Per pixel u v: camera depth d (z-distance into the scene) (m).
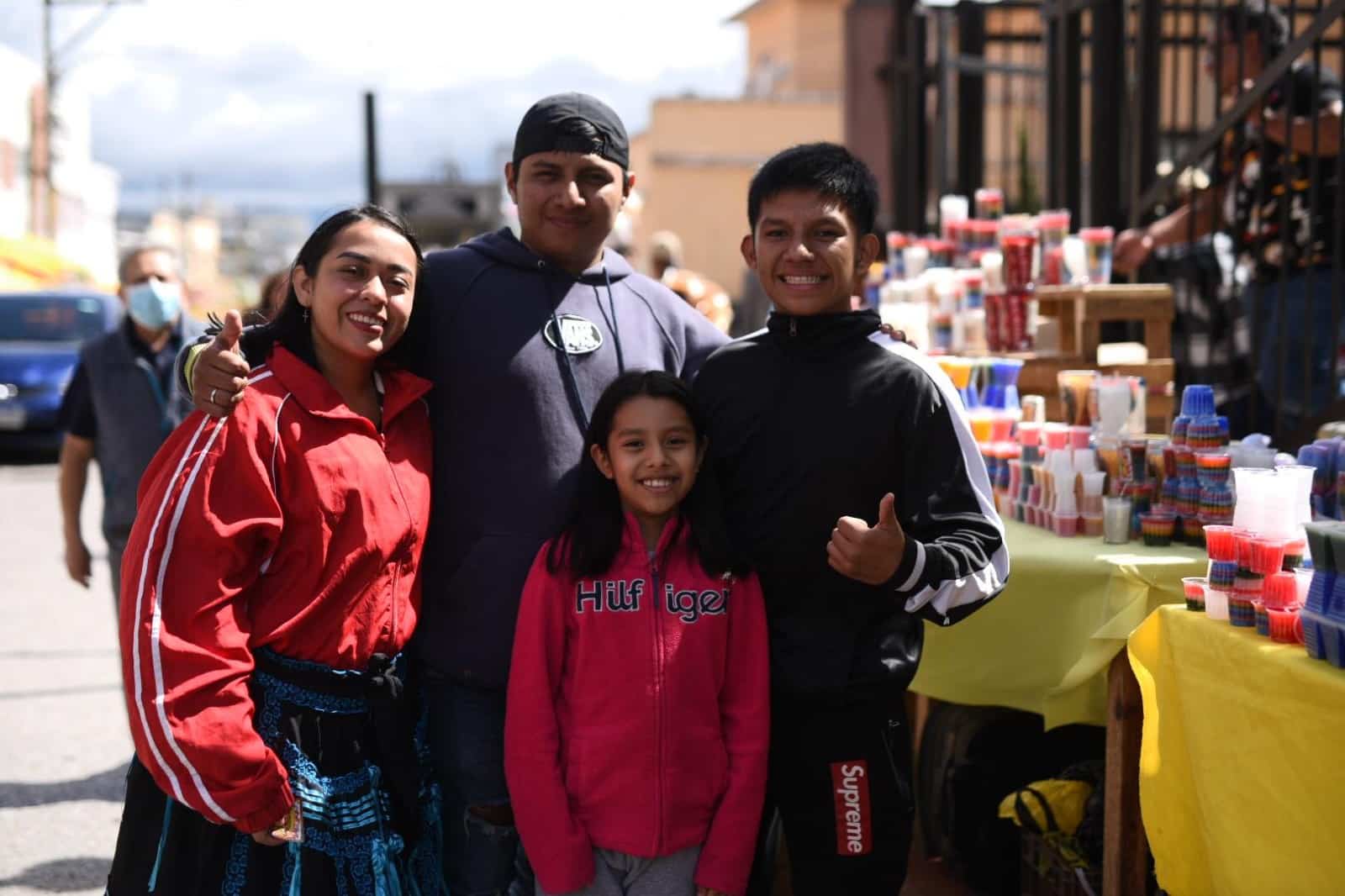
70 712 5.36
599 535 2.51
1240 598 2.40
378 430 2.53
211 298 43.94
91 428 4.47
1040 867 3.17
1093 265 4.11
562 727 2.54
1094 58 5.34
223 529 2.25
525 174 2.77
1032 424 3.44
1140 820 2.79
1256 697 2.26
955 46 8.41
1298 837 2.16
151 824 2.36
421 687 2.72
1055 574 2.96
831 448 2.52
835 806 2.54
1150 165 5.29
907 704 3.91
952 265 4.76
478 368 2.71
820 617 2.55
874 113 12.70
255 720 2.34
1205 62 5.60
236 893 2.30
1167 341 3.98
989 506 2.53
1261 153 4.60
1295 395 4.89
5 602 7.34
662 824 2.46
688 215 26.14
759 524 2.57
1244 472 2.48
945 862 3.58
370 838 2.40
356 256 2.41
